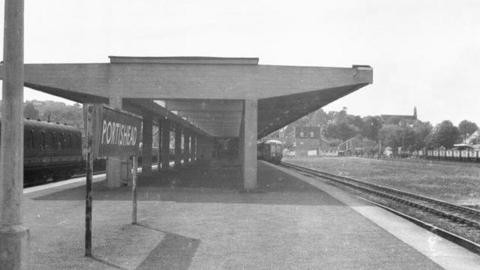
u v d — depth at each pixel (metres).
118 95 18.41
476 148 86.94
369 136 171.38
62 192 17.05
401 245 8.48
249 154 18.44
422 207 16.41
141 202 14.19
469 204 18.83
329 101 23.84
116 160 18.83
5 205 4.70
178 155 39.34
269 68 18.39
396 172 43.53
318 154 141.38
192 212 12.15
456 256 7.68
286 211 12.60
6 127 4.68
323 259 7.36
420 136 111.31
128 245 8.11
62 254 7.41
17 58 4.69
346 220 11.24
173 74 18.41
